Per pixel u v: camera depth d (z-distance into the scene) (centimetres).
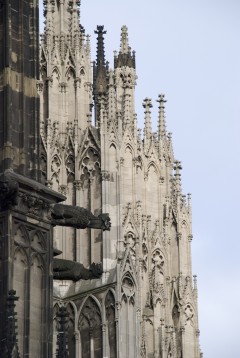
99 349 17038
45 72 19088
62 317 8938
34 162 9206
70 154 18475
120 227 17950
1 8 9425
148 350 19125
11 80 9231
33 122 9288
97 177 18288
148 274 19600
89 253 17800
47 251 9088
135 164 19875
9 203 8788
